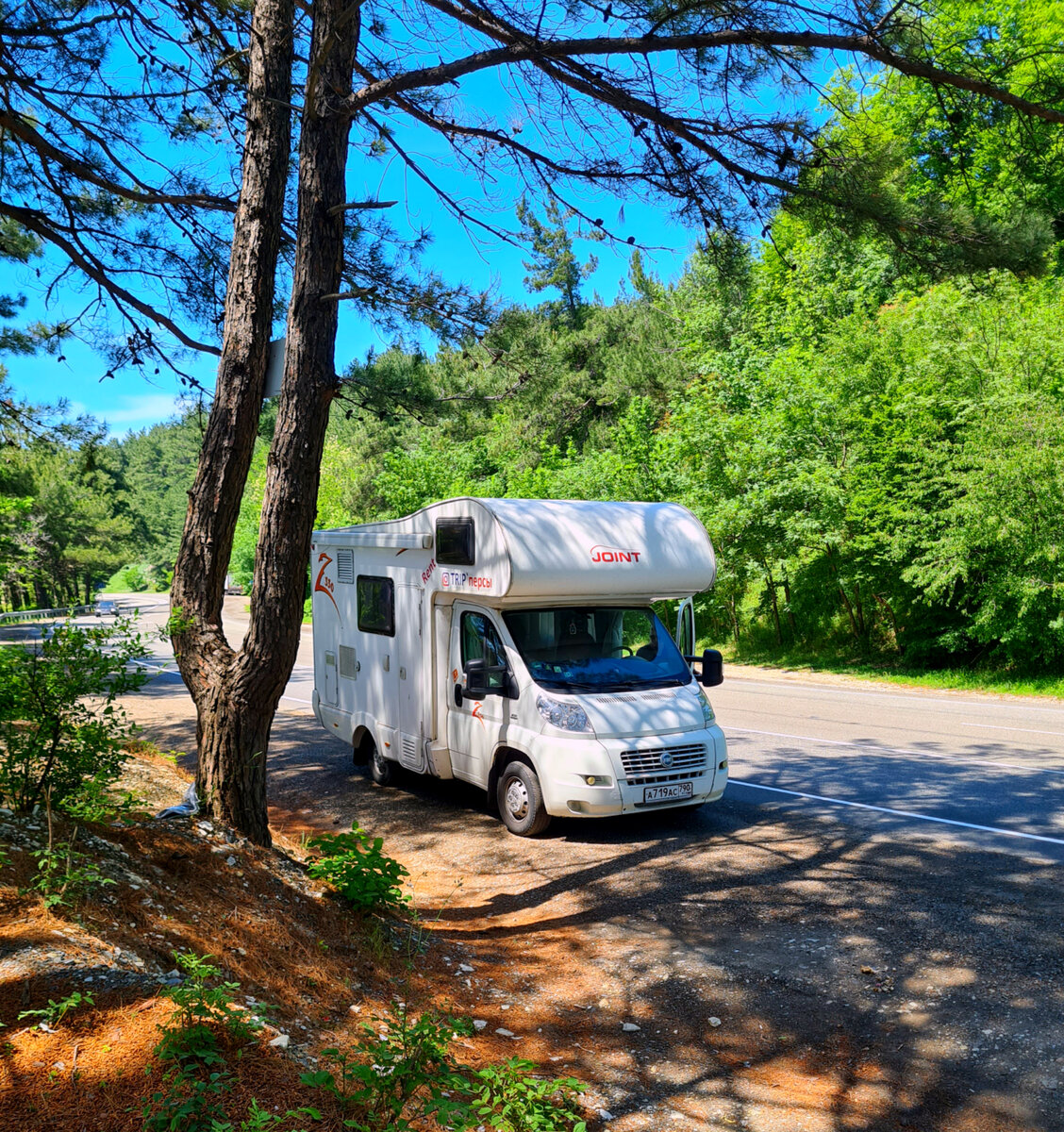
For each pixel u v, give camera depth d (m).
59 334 10.84
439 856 7.95
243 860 5.65
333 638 11.69
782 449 21.84
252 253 6.37
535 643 8.57
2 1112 2.81
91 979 3.52
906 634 21.36
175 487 112.38
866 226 6.39
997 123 5.68
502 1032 4.52
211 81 8.24
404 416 7.99
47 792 4.57
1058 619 16.53
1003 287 6.83
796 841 7.84
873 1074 4.13
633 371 37.22
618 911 6.41
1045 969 5.12
